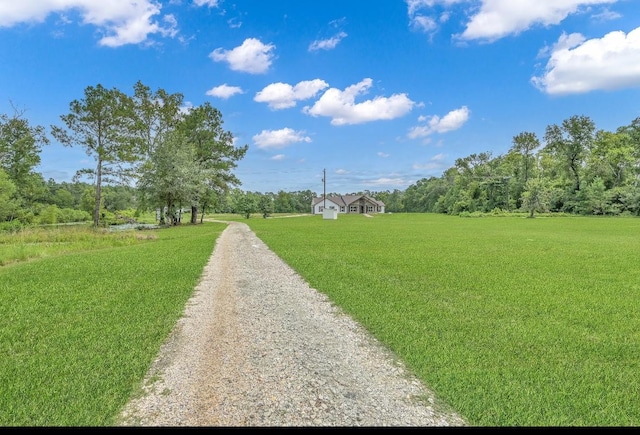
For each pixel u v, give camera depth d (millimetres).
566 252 13516
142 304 6527
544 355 4348
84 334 4996
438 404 3305
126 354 4332
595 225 30781
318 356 4359
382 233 23328
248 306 6543
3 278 8852
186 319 5781
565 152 61344
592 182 56781
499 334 5039
